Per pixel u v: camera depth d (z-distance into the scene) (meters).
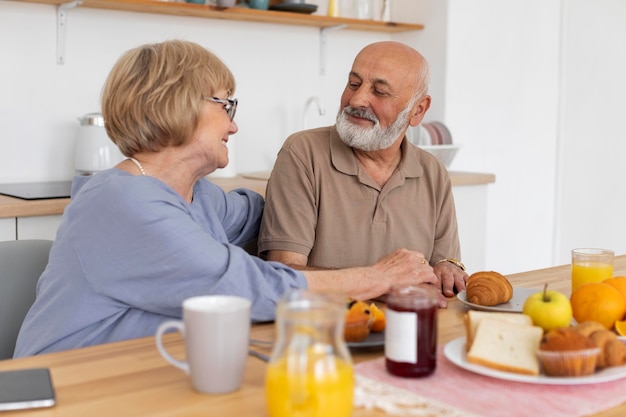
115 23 3.08
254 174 3.28
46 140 2.99
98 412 0.95
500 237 4.22
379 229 1.95
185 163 1.53
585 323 1.14
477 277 1.52
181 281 1.37
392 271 1.57
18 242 1.65
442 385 1.05
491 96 4.00
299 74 3.62
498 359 1.08
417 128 3.39
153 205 1.37
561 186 4.47
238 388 1.03
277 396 0.87
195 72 1.48
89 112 3.07
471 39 3.84
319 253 1.94
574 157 4.51
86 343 1.42
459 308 1.52
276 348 0.90
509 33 4.05
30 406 0.95
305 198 1.92
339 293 1.42
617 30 4.55
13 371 1.06
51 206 2.44
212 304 1.04
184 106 1.46
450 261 1.84
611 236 4.68
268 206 1.94
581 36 4.41
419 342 1.07
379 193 1.96
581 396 1.02
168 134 1.47
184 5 3.01
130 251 1.37
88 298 1.42
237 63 3.42
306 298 0.95
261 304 1.37
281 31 3.54
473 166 3.98
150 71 1.46
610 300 1.29
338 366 0.87
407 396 1.00
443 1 3.71
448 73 3.75
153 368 1.12
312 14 3.50
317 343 0.87
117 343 1.25
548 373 1.06
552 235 4.51
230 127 1.56
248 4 3.37
